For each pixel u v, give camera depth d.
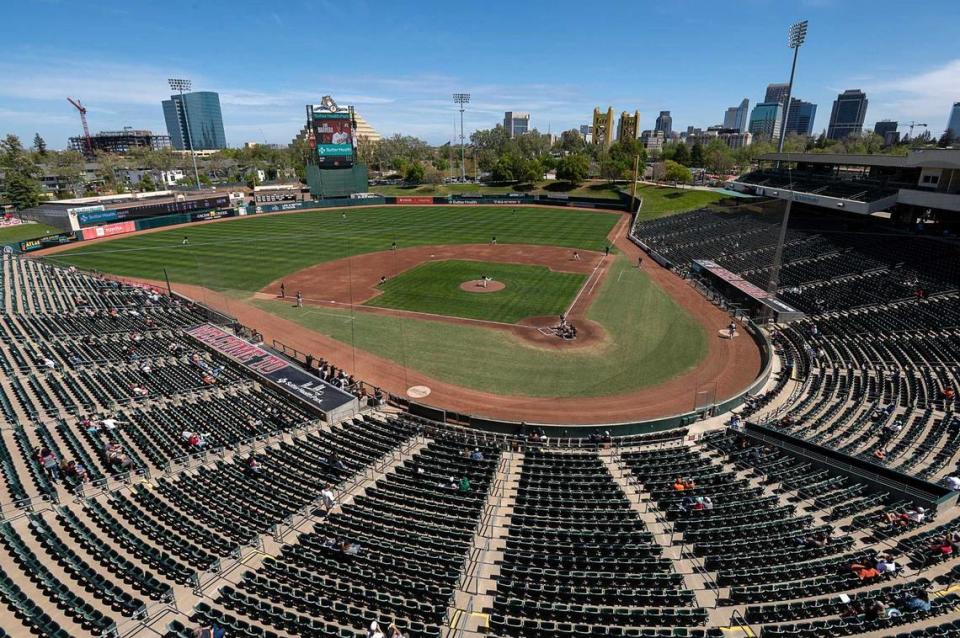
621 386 37.41
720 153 167.62
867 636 15.14
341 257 77.75
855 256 57.50
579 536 20.25
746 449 27.23
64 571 17.77
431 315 52.25
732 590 17.03
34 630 15.11
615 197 129.50
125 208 98.19
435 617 16.34
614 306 54.47
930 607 15.77
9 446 25.70
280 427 30.00
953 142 144.75
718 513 21.80
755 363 40.62
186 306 53.91
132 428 28.41
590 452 28.02
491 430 30.83
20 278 58.31
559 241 87.56
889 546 19.41
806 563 18.30
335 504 22.61
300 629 15.61
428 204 133.75
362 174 133.38
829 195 71.00
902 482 22.48
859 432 27.98
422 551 19.31
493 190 151.50
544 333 47.25
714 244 73.94
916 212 63.97
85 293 55.47
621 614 16.16
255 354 40.12
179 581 17.80
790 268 59.62
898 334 41.03
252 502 22.52
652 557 19.12
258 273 69.00
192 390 34.31
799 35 80.25
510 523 21.58
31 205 108.25
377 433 30.00
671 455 27.45
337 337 46.81
